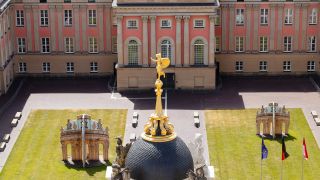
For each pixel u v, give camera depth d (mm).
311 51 169500
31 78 170375
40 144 127000
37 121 139750
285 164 116062
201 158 63719
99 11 167500
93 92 159500
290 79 169125
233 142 126812
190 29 156125
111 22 168375
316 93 158000
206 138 129125
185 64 157875
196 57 158250
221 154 121000
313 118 140375
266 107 128750
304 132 131875
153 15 154750
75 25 168500
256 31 168375
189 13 154875
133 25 155875
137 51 157750
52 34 169125
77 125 117375
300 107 147750
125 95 156500
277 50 169250
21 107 148625
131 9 154125
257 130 130250
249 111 145000
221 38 168625
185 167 56875
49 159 119875
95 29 168750
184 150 57562
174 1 154500
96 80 168625
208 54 157875
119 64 158125
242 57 169625
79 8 167250
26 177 112688
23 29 168500
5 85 158500
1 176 113250
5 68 159125
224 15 167250
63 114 144125
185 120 139500
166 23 155875
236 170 114062
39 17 168000
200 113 143875
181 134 131625
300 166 115312
